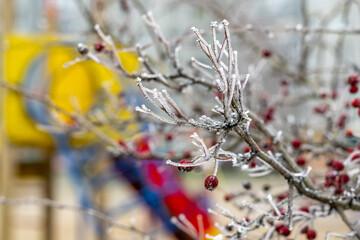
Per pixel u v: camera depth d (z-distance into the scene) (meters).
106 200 6.59
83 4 3.62
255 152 1.72
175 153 2.81
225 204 6.23
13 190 6.21
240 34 4.27
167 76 2.35
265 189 2.95
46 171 7.64
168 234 6.02
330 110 3.28
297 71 4.19
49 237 7.49
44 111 5.80
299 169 2.24
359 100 2.38
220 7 4.87
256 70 3.22
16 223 9.48
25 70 5.89
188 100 3.16
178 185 5.77
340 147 3.15
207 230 5.50
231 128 1.61
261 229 3.03
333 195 2.30
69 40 5.84
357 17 3.95
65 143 5.96
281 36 4.57
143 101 4.48
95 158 6.16
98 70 5.60
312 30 3.01
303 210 2.46
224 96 1.54
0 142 5.97
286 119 3.64
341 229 5.40
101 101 4.56
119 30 3.81
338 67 3.68
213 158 1.62
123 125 3.34
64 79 5.66
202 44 1.51
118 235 6.98
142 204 6.30
